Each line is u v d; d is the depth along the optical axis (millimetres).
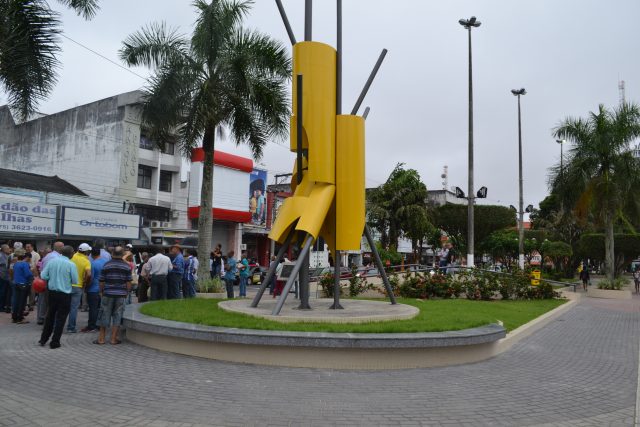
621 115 24141
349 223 10227
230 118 17234
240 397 5828
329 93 10188
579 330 12867
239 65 16031
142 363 7430
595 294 25391
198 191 33812
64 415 5039
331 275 17203
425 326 8359
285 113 17094
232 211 35375
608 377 7703
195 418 5055
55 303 8422
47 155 33781
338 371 7262
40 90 11086
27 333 9945
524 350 9664
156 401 5582
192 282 15398
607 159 24562
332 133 10258
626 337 12016
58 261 8508
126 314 9391
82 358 7672
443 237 37562
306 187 10336
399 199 35406
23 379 6395
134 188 31531
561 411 5789
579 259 41812
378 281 19859
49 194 26000
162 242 31094
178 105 16016
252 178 38094
